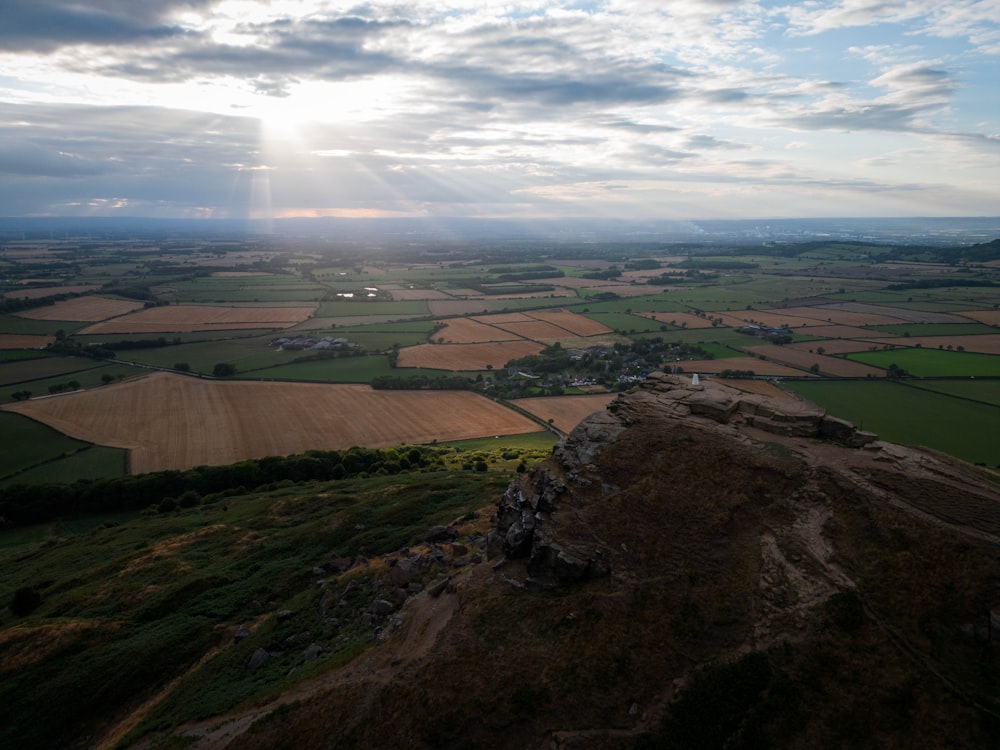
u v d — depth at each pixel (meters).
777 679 34.12
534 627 39.50
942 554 37.88
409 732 34.00
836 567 39.50
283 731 36.38
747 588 39.41
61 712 47.03
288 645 49.38
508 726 33.72
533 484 52.44
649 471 48.94
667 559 42.03
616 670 35.72
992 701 31.12
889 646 34.59
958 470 45.78
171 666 50.78
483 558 51.28
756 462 47.81
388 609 49.31
